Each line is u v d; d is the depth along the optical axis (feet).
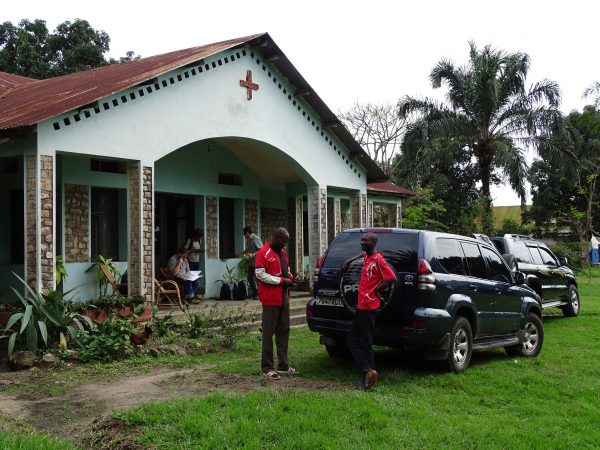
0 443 16.20
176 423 18.34
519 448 17.20
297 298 48.88
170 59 40.98
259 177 56.34
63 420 19.67
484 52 92.27
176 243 49.60
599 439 18.13
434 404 21.80
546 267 46.39
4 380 24.18
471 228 93.76
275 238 25.88
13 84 55.21
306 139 48.62
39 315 28.22
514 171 88.17
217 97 40.88
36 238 30.19
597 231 136.05
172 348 30.04
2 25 87.92
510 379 25.61
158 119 36.88
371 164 54.03
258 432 17.53
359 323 23.80
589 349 33.71
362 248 25.41
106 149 33.81
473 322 27.94
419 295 25.04
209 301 48.06
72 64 86.33
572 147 94.32
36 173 30.37
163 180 46.73
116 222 43.01
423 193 94.17
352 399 21.04
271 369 25.61
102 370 26.25
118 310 32.45
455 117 91.97
